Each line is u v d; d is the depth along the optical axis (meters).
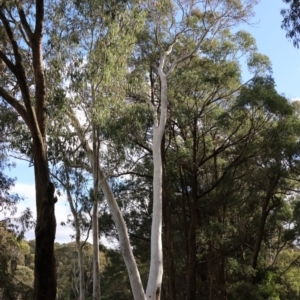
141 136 21.47
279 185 27.59
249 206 30.20
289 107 21.36
